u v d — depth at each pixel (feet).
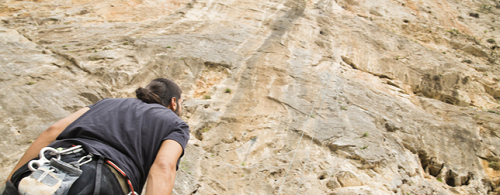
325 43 39.88
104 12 35.88
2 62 21.30
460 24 57.00
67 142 4.44
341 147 22.13
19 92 18.31
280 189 17.13
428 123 28.66
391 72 38.37
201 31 35.27
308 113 25.46
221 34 35.45
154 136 4.86
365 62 38.68
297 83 29.53
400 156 23.73
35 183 3.71
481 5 65.67
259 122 23.40
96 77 22.66
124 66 24.79
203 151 18.61
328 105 27.07
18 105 17.17
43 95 18.76
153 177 4.28
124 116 4.95
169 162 4.49
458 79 39.47
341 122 25.07
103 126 4.72
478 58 48.91
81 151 4.33
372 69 38.01
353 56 38.81
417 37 50.21
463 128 28.84
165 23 35.94
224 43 33.27
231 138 21.26
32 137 15.42
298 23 42.68
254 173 17.78
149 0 41.06
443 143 26.91
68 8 34.99
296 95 27.68
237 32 36.88
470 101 38.09
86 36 29.19
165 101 5.88
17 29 27.99
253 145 21.26
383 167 21.72
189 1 43.01
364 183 19.66
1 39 25.25
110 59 25.13
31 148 4.74
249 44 34.53
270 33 38.45
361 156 21.59
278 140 22.06
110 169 4.31
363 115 26.99
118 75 23.49
